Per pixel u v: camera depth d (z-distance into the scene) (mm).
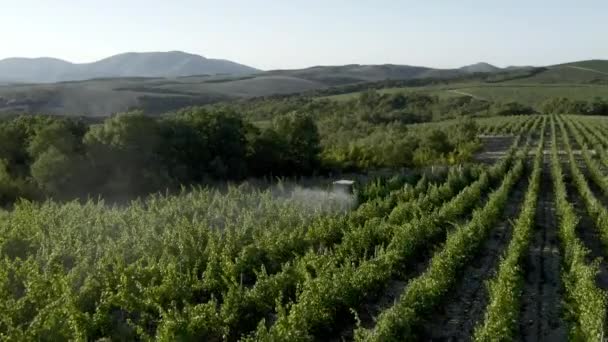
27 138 37719
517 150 60469
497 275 18188
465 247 19125
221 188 37812
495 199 27734
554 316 15398
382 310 14391
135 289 14953
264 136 45156
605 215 24562
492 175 40406
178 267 16688
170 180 36094
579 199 35250
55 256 15727
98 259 17281
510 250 18656
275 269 18156
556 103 114562
